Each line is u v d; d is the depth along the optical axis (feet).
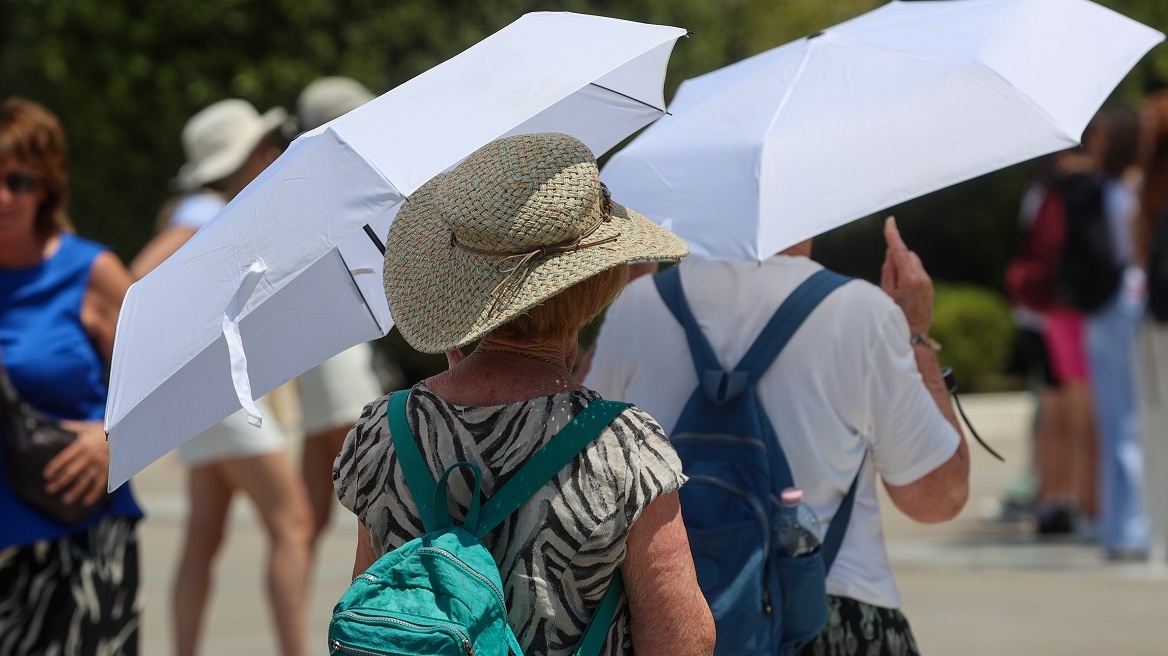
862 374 27.68
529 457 20.86
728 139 28.37
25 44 133.59
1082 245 73.56
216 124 55.57
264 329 25.73
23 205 38.45
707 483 26.73
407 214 22.36
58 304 39.14
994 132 27.14
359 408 55.52
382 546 21.72
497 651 20.06
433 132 20.59
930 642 60.03
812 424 27.66
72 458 38.01
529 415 21.09
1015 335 140.46
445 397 21.88
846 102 28.19
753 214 26.76
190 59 126.93
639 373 29.14
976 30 29.01
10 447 37.63
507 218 20.79
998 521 88.07
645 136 30.35
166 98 127.13
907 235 156.87
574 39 22.22
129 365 21.91
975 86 27.71
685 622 21.13
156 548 87.81
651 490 20.77
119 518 39.83
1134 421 74.49
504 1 125.39
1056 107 27.43
